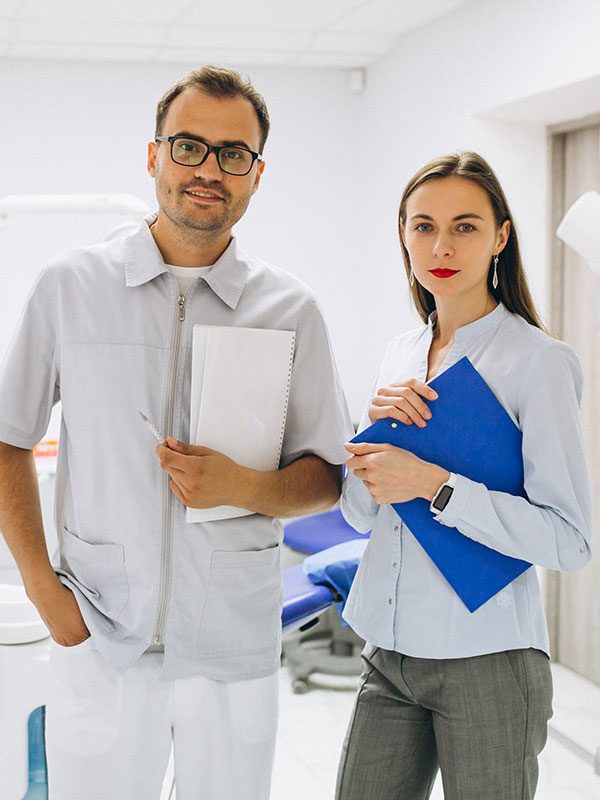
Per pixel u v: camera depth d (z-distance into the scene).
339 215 4.55
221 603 1.68
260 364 1.63
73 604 1.66
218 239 1.66
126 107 4.20
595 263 2.21
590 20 2.92
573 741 3.11
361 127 4.49
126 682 1.66
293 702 3.51
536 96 3.22
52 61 4.11
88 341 1.65
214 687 1.69
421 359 1.72
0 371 1.71
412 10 3.61
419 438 1.57
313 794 2.81
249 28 3.75
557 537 1.53
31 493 1.71
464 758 1.57
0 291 4.11
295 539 3.90
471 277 1.57
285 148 4.45
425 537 1.58
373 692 1.70
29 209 2.95
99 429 1.65
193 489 1.57
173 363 1.66
